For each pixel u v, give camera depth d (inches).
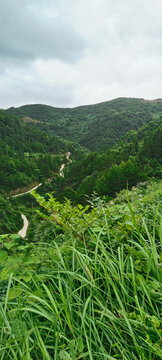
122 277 54.6
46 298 58.4
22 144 7116.1
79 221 82.2
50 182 4338.1
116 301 56.6
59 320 46.0
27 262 62.2
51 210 80.8
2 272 59.7
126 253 75.1
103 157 3073.3
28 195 3966.5
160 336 41.0
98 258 67.8
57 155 7263.8
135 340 42.0
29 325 48.9
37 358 43.6
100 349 42.9
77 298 55.6
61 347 44.9
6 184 4384.8
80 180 3198.8
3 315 44.5
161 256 58.5
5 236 65.9
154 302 52.4
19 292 54.0
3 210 2851.9
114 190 1534.2
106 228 74.3
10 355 43.8
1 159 5211.6
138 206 102.7
